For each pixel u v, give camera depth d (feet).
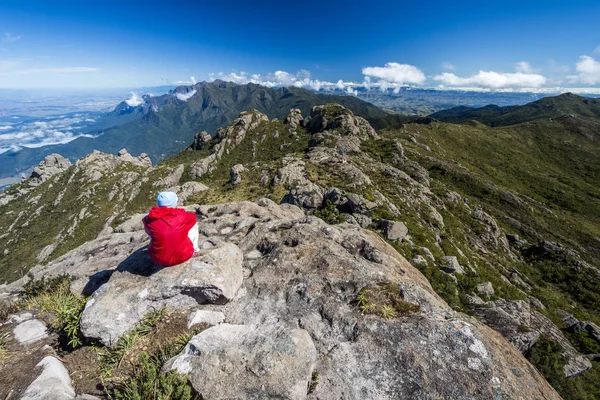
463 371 15.57
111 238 40.60
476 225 209.36
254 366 14.96
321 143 355.15
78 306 21.63
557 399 15.07
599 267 226.58
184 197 288.92
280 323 19.66
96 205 392.68
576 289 169.37
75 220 372.17
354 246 27.73
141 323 19.81
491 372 15.43
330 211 127.44
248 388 14.20
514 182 420.77
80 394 15.93
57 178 494.59
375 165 251.80
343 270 23.11
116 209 382.42
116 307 19.54
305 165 225.15
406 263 29.32
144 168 536.83
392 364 16.34
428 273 96.78
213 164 449.89
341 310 19.77
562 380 69.10
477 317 80.18
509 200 299.38
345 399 15.10
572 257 189.26
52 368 16.47
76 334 19.72
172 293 20.74
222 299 21.57
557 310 125.39
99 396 16.03
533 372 16.17
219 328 17.80
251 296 22.27
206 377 14.79
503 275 158.51
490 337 17.51
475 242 184.34
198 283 20.80
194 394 14.51
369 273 22.77
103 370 17.49
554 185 408.46
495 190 310.86
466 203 261.24
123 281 21.68
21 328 20.53
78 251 38.32
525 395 14.71
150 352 18.44
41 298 24.06
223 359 15.48
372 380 15.81
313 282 22.18
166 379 14.47
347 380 15.88
